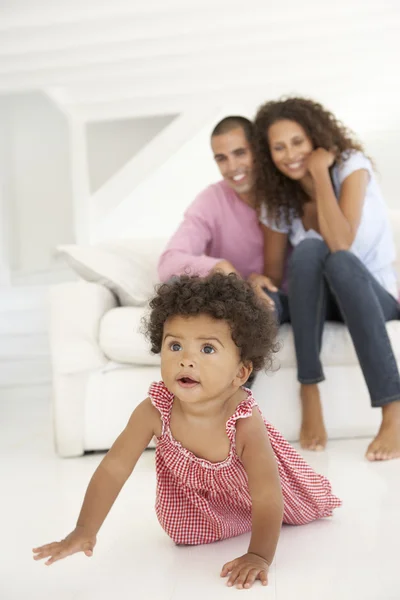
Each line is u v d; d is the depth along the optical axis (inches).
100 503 53.1
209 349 51.2
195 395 51.3
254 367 55.8
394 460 83.0
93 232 184.7
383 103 167.5
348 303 89.3
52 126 234.2
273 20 157.5
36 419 130.2
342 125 105.8
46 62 164.9
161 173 179.9
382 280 103.0
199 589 47.7
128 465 54.9
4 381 169.6
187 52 163.2
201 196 109.5
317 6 155.6
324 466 81.7
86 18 157.2
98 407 95.2
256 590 47.1
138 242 122.2
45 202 236.8
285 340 95.3
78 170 182.9
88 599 46.9
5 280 179.8
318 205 99.8
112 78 169.9
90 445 95.4
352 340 89.3
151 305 54.7
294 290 92.7
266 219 105.3
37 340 172.4
